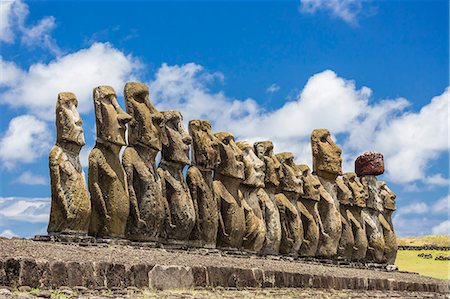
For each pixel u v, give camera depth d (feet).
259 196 126.62
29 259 63.10
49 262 64.85
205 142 113.60
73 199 89.86
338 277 109.50
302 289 98.43
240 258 107.14
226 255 110.32
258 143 129.18
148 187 100.27
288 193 133.18
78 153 92.89
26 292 60.54
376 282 119.96
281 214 130.11
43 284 63.82
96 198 94.89
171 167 107.65
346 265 142.82
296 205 134.72
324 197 142.41
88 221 92.27
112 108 97.60
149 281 75.41
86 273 68.28
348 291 107.65
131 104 102.32
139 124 101.71
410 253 223.30
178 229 105.40
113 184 95.55
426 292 128.06
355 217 153.48
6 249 68.39
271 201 128.47
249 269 91.04
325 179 144.46
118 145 97.35
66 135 90.99
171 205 105.70
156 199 100.83
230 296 76.28
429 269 184.65
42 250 72.18
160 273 76.79
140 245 96.89
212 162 113.60
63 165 90.12
